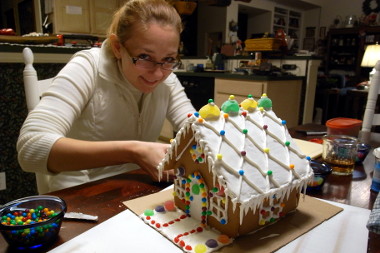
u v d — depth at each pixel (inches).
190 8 95.6
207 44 213.0
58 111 32.3
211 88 121.4
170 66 34.6
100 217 24.7
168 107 46.4
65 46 69.7
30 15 155.1
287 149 25.5
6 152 62.3
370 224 21.8
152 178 31.8
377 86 55.3
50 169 30.5
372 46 158.1
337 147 35.2
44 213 22.3
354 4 240.1
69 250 20.3
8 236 19.6
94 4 142.9
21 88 61.8
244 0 107.2
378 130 86.1
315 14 261.9
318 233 23.3
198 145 22.9
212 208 23.4
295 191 25.5
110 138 40.7
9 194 64.5
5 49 55.9
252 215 22.8
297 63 122.3
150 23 31.1
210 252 20.7
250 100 27.2
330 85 193.2
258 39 117.3
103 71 37.2
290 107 116.6
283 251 21.1
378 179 30.0
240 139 23.3
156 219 24.5
